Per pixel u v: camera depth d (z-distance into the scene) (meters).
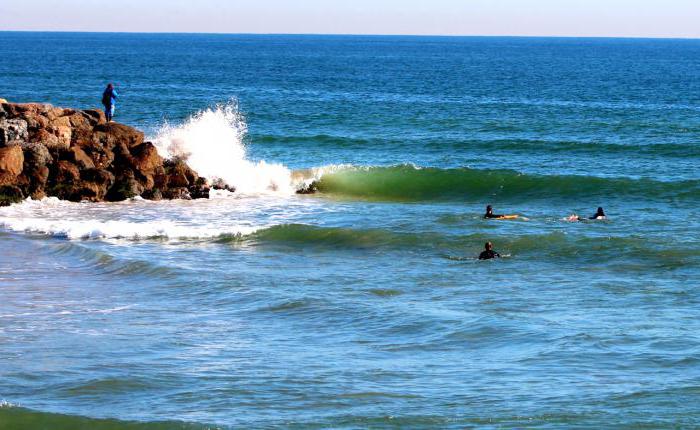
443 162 81.00
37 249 49.66
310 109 124.25
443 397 27.64
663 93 168.25
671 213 59.16
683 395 27.28
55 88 157.00
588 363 30.45
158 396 28.14
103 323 36.22
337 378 29.58
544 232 52.81
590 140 94.00
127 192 62.59
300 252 49.75
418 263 46.81
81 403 27.62
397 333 34.66
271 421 25.98
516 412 26.27
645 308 37.53
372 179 69.38
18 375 29.94
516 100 147.75
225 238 52.50
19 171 60.25
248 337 34.41
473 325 35.16
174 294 40.91
